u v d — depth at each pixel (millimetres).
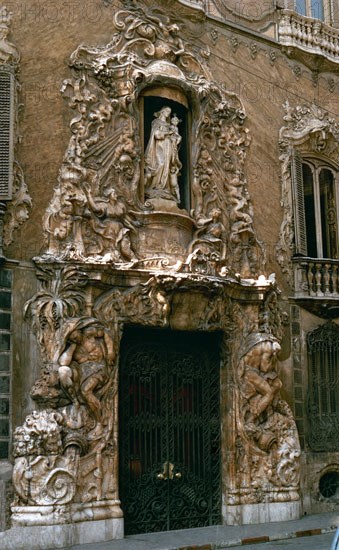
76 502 15641
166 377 17922
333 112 22188
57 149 16906
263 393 18328
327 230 21797
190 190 18828
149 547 15211
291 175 20719
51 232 16531
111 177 17422
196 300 17609
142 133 18219
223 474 18000
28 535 14883
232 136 19703
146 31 18453
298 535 16844
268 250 20000
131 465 17156
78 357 16094
